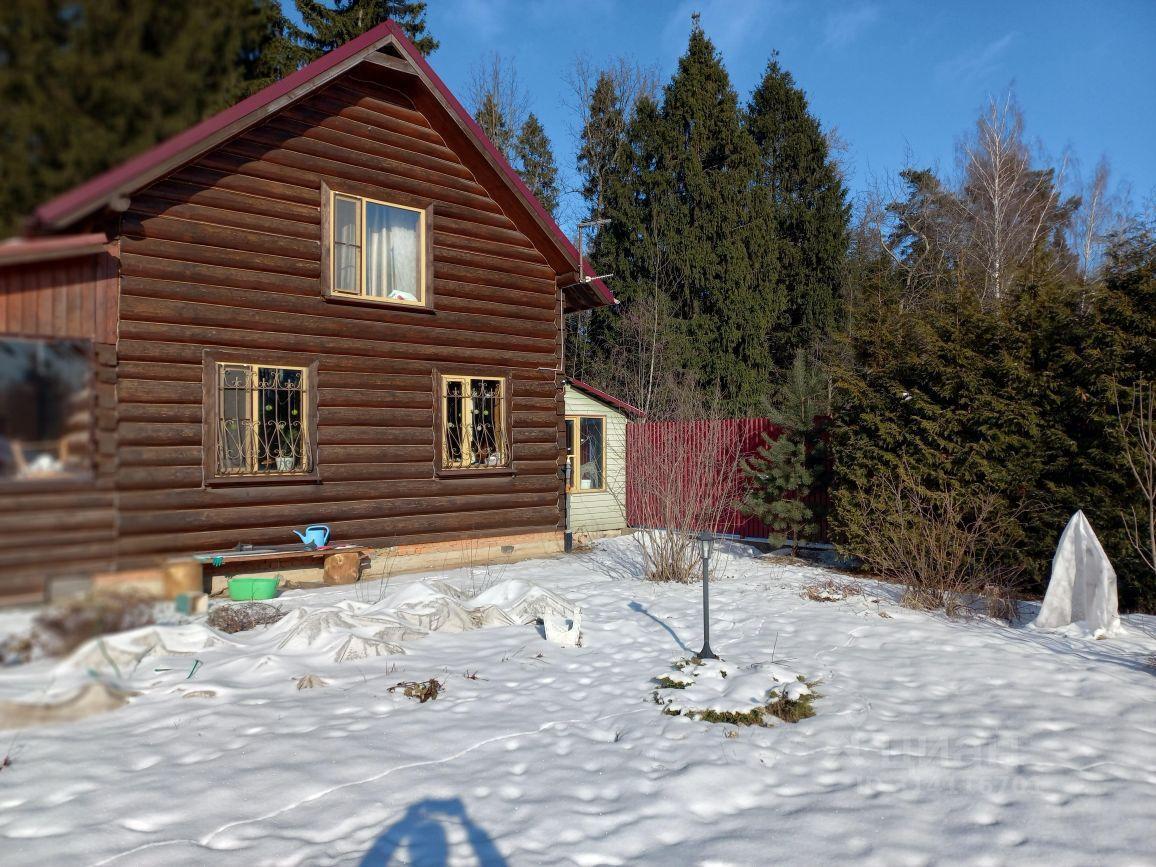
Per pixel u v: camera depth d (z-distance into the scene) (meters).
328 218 8.36
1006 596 7.05
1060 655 5.47
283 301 7.97
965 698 4.52
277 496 7.89
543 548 10.57
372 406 8.78
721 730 3.99
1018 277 8.43
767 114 28.83
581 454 14.67
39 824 2.96
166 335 7.02
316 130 8.31
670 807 3.12
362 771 3.47
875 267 25.27
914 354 8.70
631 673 5.07
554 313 10.95
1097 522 7.07
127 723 4.02
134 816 3.04
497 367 10.15
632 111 28.89
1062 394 7.52
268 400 8.01
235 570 7.58
